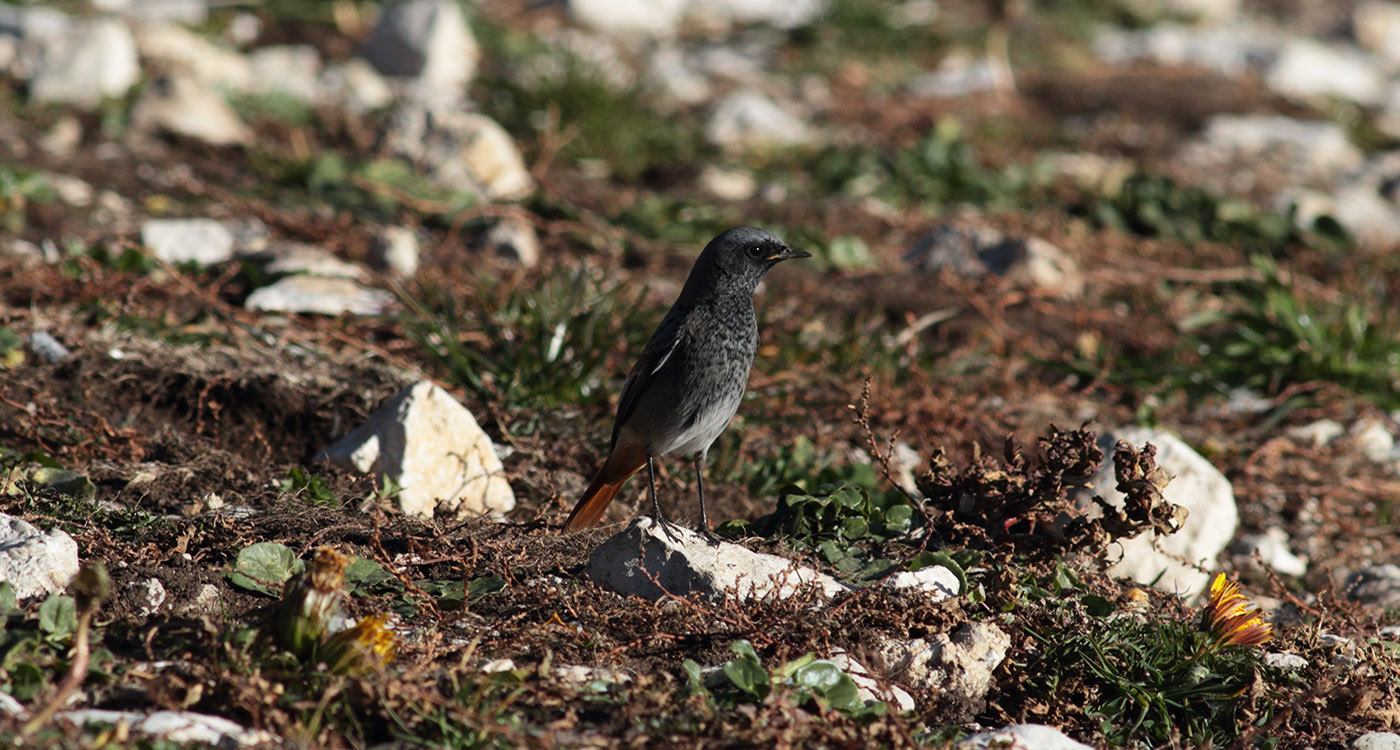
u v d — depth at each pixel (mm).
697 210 17516
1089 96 26609
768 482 10477
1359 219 20438
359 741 5684
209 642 6250
